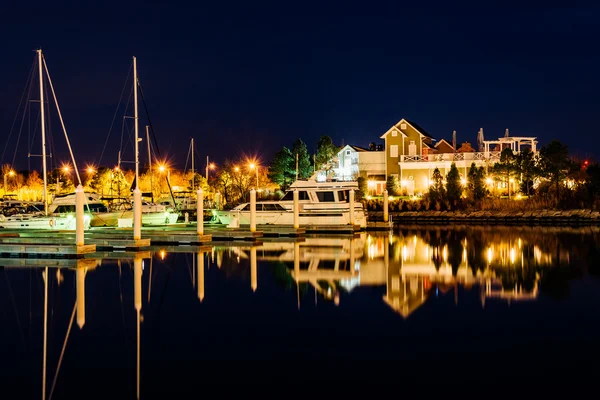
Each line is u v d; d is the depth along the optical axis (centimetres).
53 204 5622
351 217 4994
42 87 4522
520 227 5759
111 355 1445
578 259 3058
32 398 1191
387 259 3136
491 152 8262
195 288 2288
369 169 8594
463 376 1280
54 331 1672
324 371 1318
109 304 2019
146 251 3528
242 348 1484
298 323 1714
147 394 1203
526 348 1461
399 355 1416
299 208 5091
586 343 1495
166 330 1661
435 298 2041
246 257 3244
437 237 4588
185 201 7581
